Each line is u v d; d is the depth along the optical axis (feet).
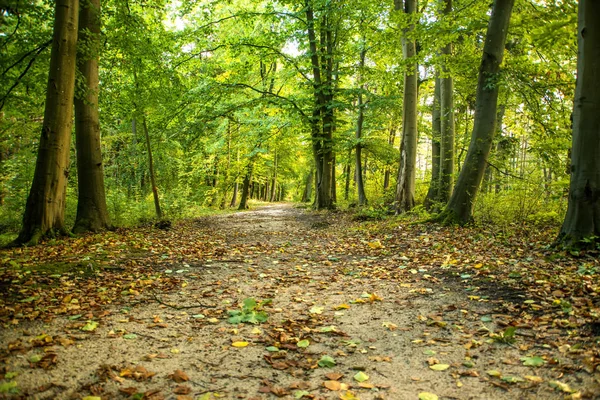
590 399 7.84
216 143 83.92
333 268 22.25
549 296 14.03
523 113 40.09
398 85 63.16
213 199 104.63
